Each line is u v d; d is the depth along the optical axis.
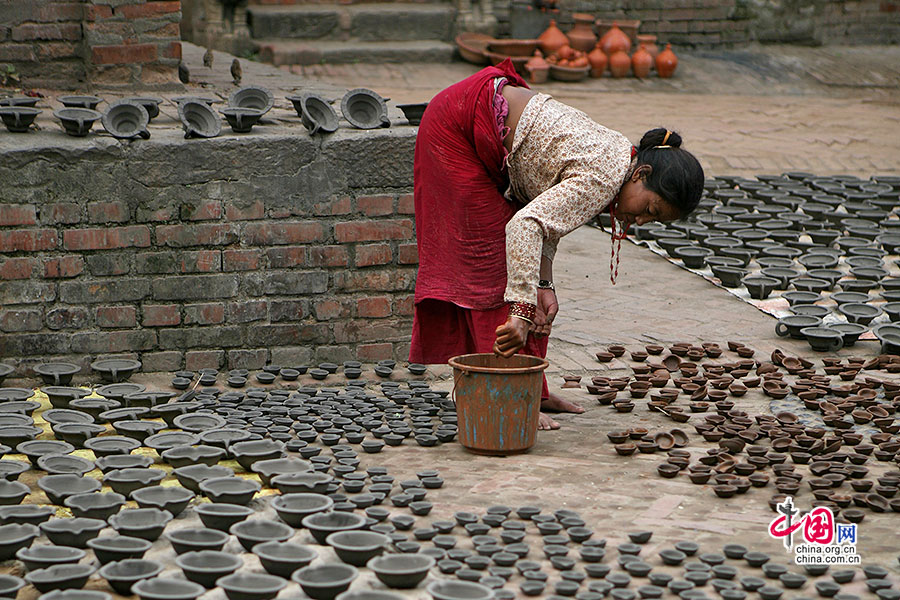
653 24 16.48
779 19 17.03
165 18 6.64
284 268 5.47
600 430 4.68
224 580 2.99
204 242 5.35
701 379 5.27
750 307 6.70
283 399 5.03
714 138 11.93
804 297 6.66
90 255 5.23
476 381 4.21
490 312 4.56
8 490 3.60
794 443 4.32
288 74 8.33
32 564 3.06
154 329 5.38
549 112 4.26
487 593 2.90
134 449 4.32
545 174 4.26
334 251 5.52
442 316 4.76
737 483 3.91
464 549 3.37
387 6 15.39
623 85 14.86
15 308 5.18
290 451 4.28
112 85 6.62
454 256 4.54
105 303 5.29
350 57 14.66
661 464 4.10
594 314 6.52
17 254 5.13
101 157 5.14
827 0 17.25
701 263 7.54
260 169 5.34
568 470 4.13
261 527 3.38
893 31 17.58
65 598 2.85
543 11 15.97
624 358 5.77
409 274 5.64
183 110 5.32
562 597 3.04
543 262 4.53
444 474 4.08
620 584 3.11
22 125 5.14
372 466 4.19
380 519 3.54
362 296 5.60
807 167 11.12
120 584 3.00
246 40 14.43
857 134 12.40
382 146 5.45
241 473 4.10
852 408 4.86
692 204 4.22
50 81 6.62
